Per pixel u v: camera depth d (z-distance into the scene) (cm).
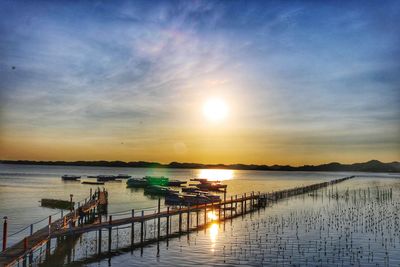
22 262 3462
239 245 4353
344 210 7356
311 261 3738
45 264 3641
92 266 3578
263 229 5334
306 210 7431
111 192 13362
